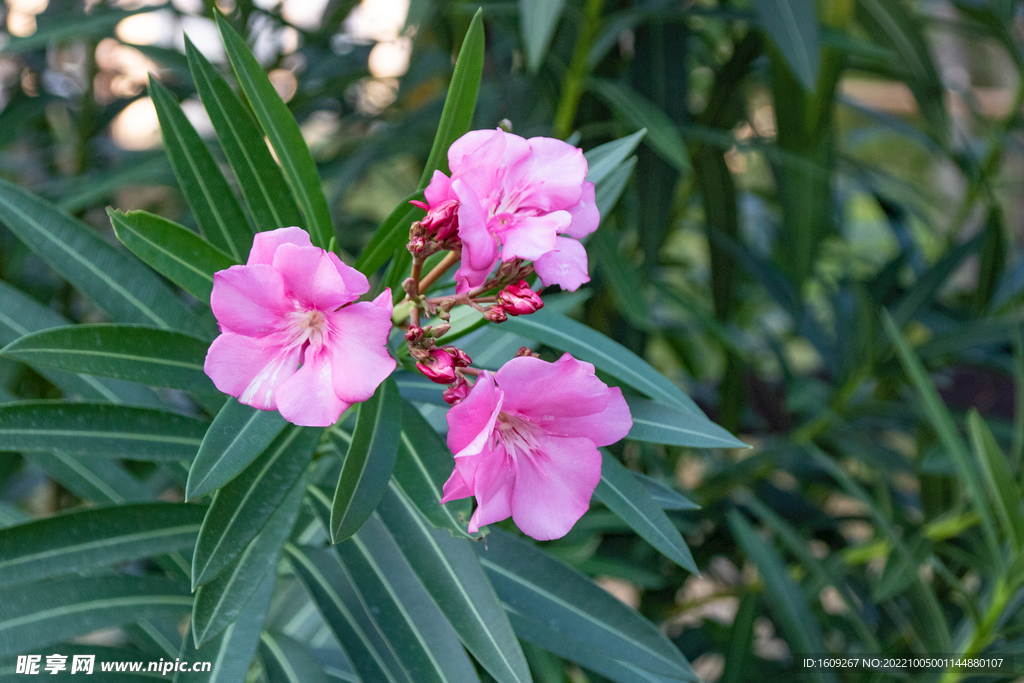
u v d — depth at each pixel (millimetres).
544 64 672
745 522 676
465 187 456
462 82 479
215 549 460
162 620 574
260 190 493
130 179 695
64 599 512
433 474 473
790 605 636
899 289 812
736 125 823
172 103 491
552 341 516
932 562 627
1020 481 625
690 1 680
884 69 732
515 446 466
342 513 448
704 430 497
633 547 812
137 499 556
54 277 875
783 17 582
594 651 524
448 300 473
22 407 487
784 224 733
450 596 485
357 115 898
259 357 449
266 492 471
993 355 770
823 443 820
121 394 548
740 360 801
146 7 697
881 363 750
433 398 521
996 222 732
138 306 519
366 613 514
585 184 483
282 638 526
